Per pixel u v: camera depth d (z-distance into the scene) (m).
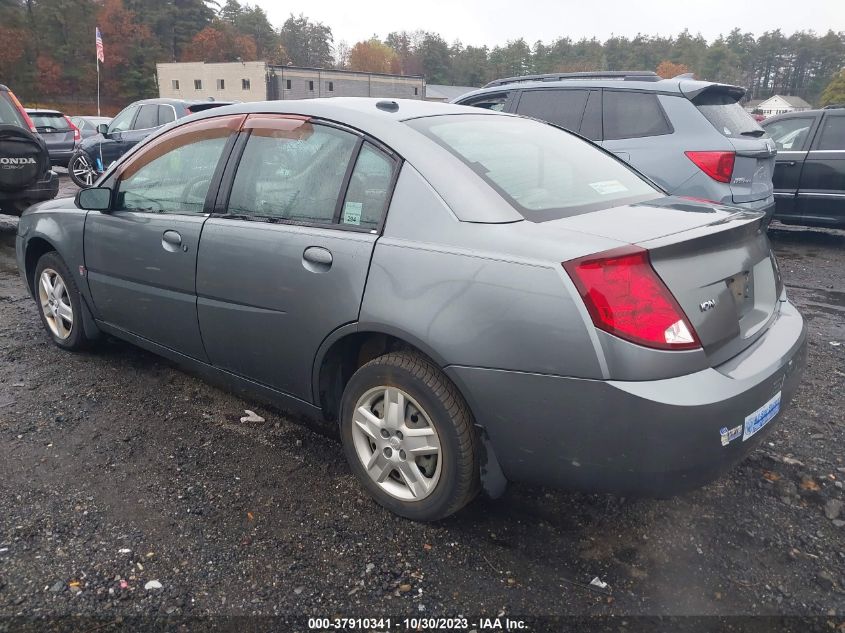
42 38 72.12
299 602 2.28
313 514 2.76
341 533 2.64
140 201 3.72
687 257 2.29
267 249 2.97
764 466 3.13
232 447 3.30
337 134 2.92
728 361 2.36
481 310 2.31
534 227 2.40
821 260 7.86
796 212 8.67
